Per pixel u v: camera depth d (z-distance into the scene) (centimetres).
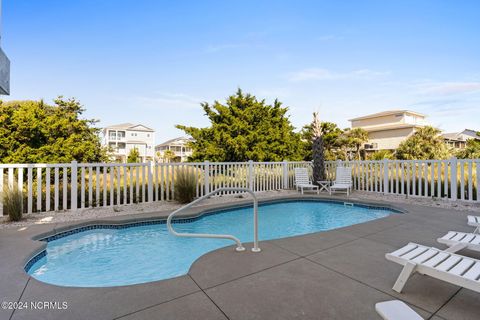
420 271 236
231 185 908
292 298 235
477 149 2055
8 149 1077
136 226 568
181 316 209
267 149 1752
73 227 509
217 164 867
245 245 382
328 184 1039
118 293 245
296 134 2047
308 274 284
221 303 227
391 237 417
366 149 3522
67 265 398
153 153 4994
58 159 1127
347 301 229
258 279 272
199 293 244
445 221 515
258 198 823
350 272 289
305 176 1006
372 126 3844
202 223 634
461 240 324
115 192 782
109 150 1891
